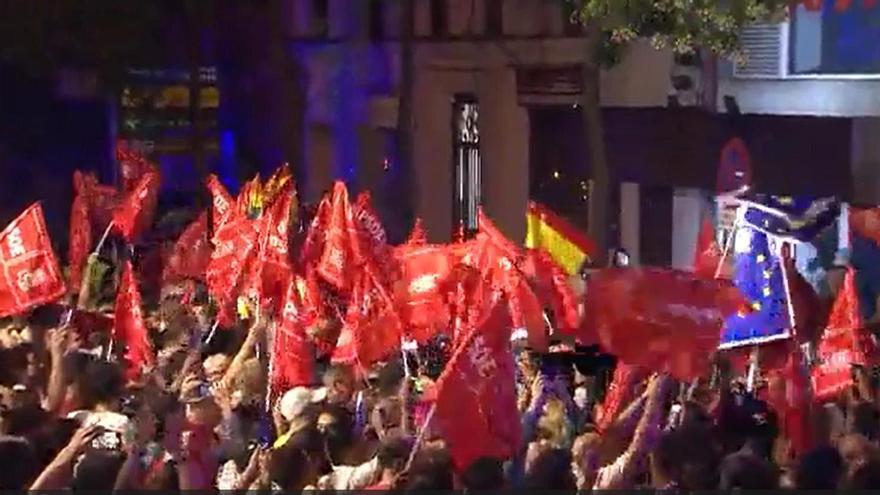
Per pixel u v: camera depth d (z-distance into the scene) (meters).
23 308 37.81
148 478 25.12
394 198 102.38
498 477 25.55
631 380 30.95
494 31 94.06
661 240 82.25
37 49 98.12
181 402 30.25
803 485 25.91
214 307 47.44
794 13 75.31
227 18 109.62
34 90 109.25
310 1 108.00
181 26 106.94
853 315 34.12
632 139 83.06
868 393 33.91
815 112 75.50
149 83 108.56
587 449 27.91
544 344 35.47
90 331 40.34
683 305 29.55
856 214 63.41
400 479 25.23
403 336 35.69
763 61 77.12
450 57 98.00
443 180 98.94
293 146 108.69
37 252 37.72
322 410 29.17
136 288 40.12
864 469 25.81
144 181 54.88
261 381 34.06
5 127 109.44
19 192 110.00
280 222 42.78
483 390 26.31
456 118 98.19
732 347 33.09
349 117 105.62
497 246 36.50
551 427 30.94
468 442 26.14
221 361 36.91
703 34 69.06
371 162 104.19
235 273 45.03
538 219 42.94
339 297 41.25
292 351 34.53
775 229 35.09
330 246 39.62
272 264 42.44
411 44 100.50
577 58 87.50
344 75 105.75
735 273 33.50
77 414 28.14
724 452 27.86
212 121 110.38
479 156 96.62
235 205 46.19
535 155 92.06
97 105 109.25
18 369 33.22
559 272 38.31
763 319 32.78
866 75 73.56
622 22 69.81
